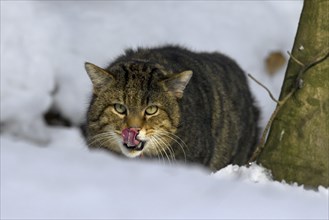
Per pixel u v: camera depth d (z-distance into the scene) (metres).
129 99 8.45
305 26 7.33
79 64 11.95
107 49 12.09
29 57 11.71
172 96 8.58
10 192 5.39
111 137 8.61
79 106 11.80
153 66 8.77
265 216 5.25
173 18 12.75
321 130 7.21
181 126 8.66
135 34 12.36
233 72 10.52
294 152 7.30
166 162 8.71
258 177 7.36
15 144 6.93
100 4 12.78
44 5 12.38
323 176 7.23
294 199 5.84
